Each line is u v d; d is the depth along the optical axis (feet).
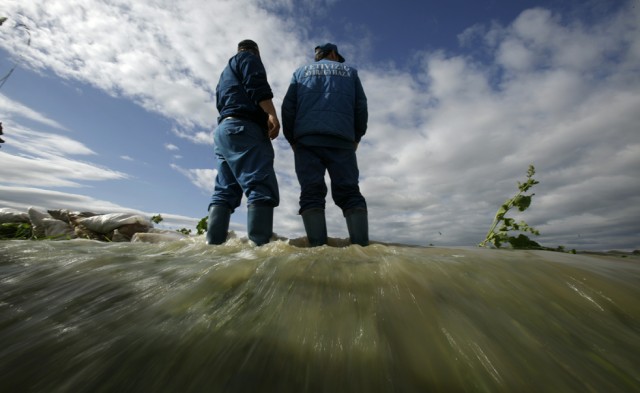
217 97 8.82
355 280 3.24
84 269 3.62
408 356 2.15
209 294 2.96
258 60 8.21
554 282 3.29
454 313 2.66
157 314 2.62
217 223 7.93
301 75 9.30
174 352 2.15
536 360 2.21
